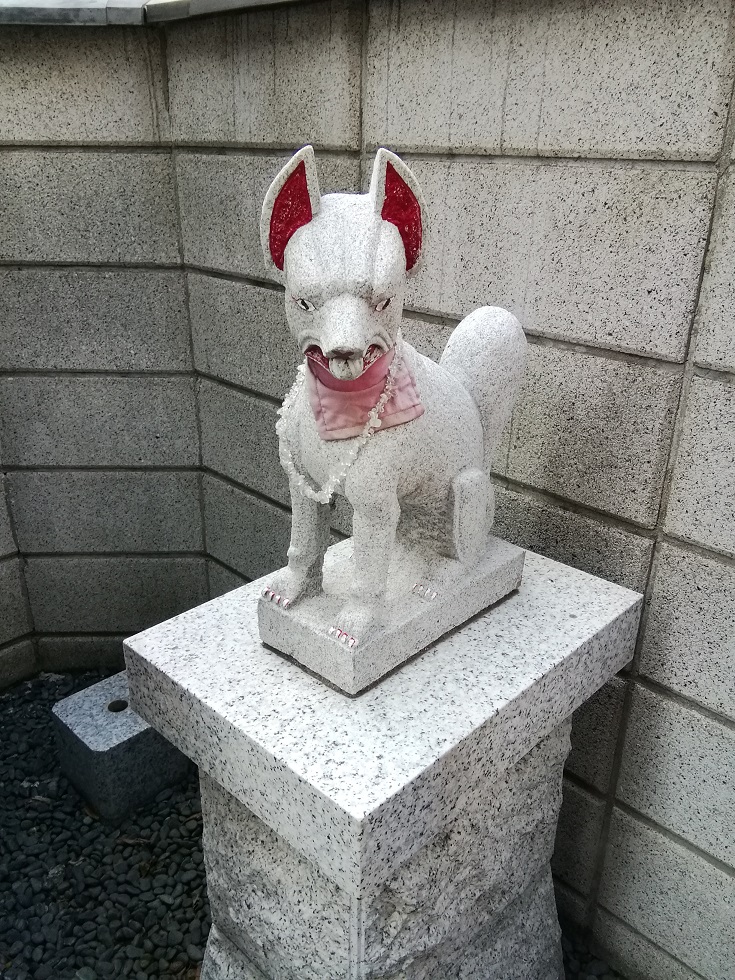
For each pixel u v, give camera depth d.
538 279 1.71
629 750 1.86
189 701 1.41
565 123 1.57
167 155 2.44
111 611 3.04
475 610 1.59
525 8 1.56
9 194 2.46
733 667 1.62
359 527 1.33
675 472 1.62
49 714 2.88
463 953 1.68
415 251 1.20
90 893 2.22
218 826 1.65
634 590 1.74
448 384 1.44
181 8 2.11
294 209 1.15
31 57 2.30
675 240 1.48
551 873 1.94
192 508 2.89
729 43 1.33
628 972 2.04
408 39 1.78
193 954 2.05
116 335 2.63
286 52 2.02
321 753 1.25
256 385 2.48
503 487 1.94
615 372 1.64
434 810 1.28
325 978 1.50
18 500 2.85
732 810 1.70
